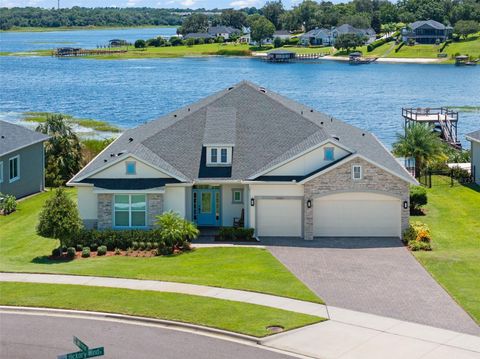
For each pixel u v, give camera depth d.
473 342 24.19
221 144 42.84
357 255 36.88
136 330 24.94
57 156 58.53
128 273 32.00
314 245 39.31
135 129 52.91
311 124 45.69
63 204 36.28
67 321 25.78
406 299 28.89
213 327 24.95
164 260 35.84
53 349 23.20
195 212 43.62
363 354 23.11
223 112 46.47
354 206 41.00
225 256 36.69
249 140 44.72
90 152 62.16
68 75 190.25
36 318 26.06
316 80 171.62
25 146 52.47
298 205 41.25
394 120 106.00
